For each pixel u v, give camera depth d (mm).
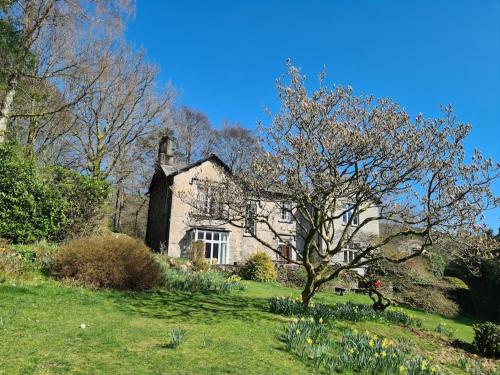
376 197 10891
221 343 7047
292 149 10672
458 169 9516
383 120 10094
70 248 11422
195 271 17406
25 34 17922
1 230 13664
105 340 6477
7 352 5469
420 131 9945
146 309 9281
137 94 27156
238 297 12891
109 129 26312
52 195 15148
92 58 22359
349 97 10906
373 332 10625
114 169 28203
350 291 22469
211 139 47344
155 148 33938
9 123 21312
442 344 11266
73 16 19578
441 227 9812
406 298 20844
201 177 27375
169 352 6211
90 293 10047
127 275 11211
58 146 26234
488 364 9914
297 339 7523
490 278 24875
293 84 11000
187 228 26812
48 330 6656
